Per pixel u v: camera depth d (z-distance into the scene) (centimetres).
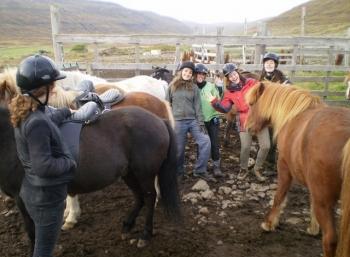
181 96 516
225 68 520
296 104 344
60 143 241
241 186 511
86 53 2417
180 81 516
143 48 3369
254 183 518
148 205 375
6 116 286
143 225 412
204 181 510
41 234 249
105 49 2900
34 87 226
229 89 526
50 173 228
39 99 230
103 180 328
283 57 1537
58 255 360
